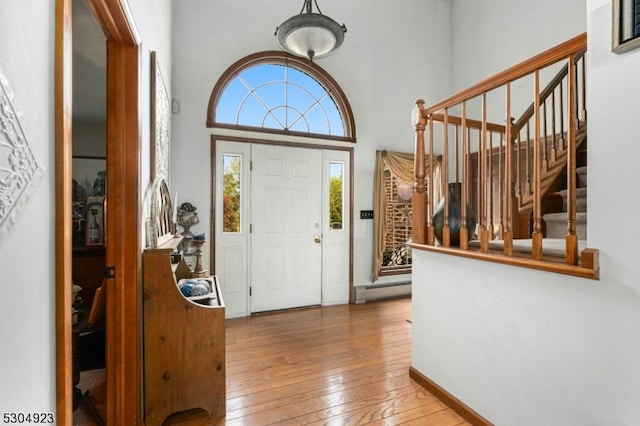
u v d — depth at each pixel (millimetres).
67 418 775
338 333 3178
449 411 1943
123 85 1555
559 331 1390
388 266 4488
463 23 4930
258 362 2559
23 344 619
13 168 569
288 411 1939
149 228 1863
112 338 1550
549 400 1433
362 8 4398
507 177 1671
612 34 1154
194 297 1998
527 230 2799
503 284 1653
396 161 4488
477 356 1807
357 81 4348
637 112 1108
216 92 3619
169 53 3133
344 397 2086
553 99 3084
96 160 2797
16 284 593
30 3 633
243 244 3715
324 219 4129
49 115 719
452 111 5039
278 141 3889
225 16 3682
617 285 1178
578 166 2857
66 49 767
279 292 3895
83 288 2334
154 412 1772
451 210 2082
